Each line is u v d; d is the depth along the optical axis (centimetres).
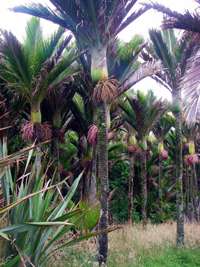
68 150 1691
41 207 584
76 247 921
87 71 1327
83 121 1580
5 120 1222
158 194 2352
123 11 1104
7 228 461
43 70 1233
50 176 1277
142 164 1883
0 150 587
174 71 1509
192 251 1350
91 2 1069
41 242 582
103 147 1099
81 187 1559
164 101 1798
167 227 1744
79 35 1112
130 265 1034
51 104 1442
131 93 1783
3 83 1336
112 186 2255
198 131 2247
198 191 2631
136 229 1485
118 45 1280
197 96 1166
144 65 1239
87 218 933
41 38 1252
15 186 577
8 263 516
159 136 2242
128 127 1906
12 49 1211
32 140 1234
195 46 1423
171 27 1193
